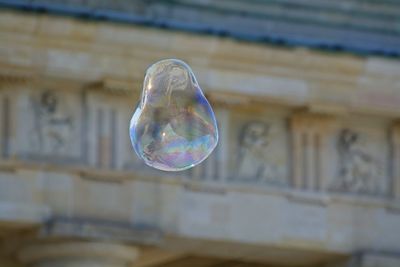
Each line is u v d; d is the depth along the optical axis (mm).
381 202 112312
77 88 106375
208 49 107312
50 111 105812
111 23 105188
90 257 106688
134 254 107875
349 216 111812
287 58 108938
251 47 107938
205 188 108562
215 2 108938
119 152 106812
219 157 109188
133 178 107062
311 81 110125
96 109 106500
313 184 111125
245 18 109625
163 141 74438
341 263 112500
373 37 112062
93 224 105812
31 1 104688
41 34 104438
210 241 108938
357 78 110812
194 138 74438
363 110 111312
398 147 112938
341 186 111750
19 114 105250
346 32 111688
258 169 110062
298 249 110938
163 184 107625
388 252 112250
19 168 105000
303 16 110812
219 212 108875
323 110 110438
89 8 105812
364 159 112375
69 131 106062
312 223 111000
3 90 105125
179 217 107938
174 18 108125
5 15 103375
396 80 111438
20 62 104438
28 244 106812
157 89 74062
